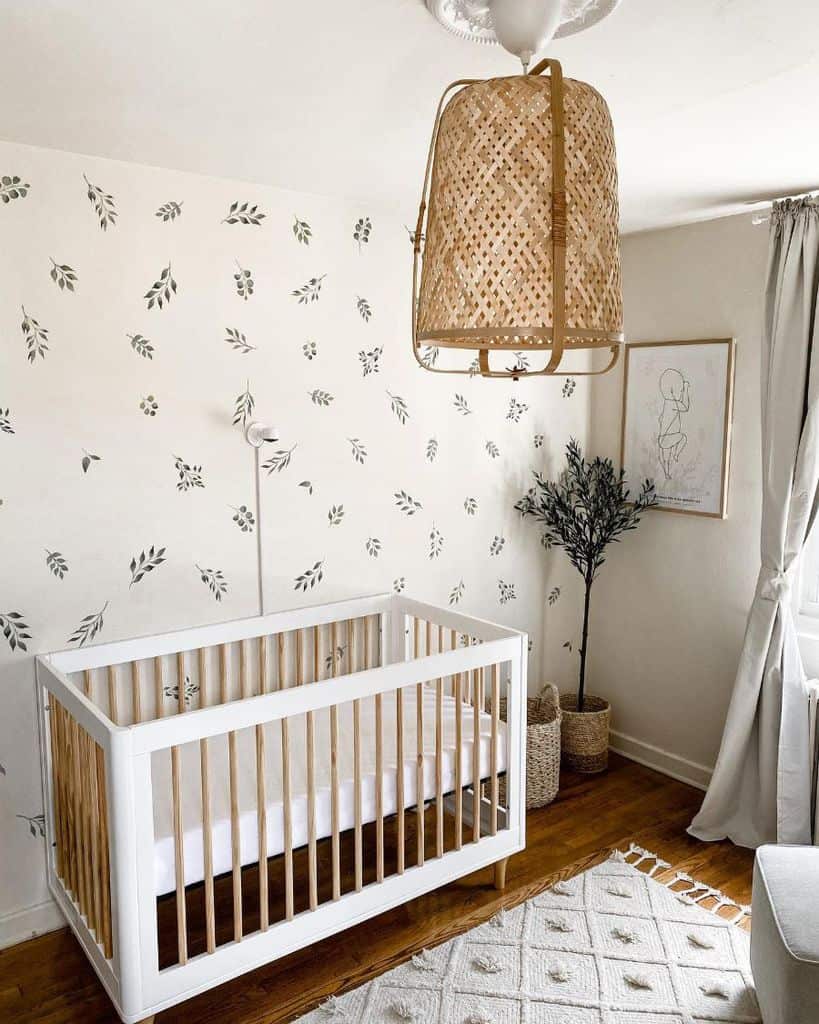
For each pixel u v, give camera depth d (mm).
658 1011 2268
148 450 2654
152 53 1717
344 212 3012
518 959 2473
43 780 2510
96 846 2076
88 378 2520
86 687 2582
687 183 2762
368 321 3125
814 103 2006
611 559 3908
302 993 2334
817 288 2889
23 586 2459
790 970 1930
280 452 2949
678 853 3066
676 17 1545
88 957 2271
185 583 2773
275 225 2846
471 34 1609
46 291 2422
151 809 1975
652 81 1867
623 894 2789
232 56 1729
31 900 2568
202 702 2818
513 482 3676
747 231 3211
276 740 2750
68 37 1637
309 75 1829
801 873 2211
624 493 3625
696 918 2668
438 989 2342
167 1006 2047
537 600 3852
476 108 1215
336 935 2588
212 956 2125
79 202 2451
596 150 1225
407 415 3285
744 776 3158
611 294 1252
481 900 2770
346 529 3158
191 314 2699
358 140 2301
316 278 2967
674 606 3633
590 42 1657
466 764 2758
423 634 3359
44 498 2475
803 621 3215
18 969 2430
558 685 4004
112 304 2541
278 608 3010
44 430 2455
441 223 1263
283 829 2295
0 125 2178
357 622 3234
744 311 3244
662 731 3748
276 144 2336
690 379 3436
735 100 1989
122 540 2629
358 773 2369
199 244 2689
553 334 1127
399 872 2502
